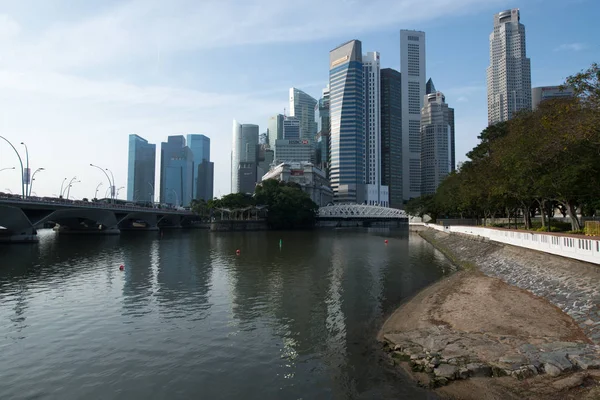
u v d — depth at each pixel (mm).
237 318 24328
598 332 17469
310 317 24484
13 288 33719
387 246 77750
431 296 28875
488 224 81250
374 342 19516
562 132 28078
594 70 23391
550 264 30750
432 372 15102
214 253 62938
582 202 47000
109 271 43250
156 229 145000
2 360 17828
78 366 17141
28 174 80375
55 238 100688
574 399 12430
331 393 14336
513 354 15797
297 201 153250
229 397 14320
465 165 76312
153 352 18688
